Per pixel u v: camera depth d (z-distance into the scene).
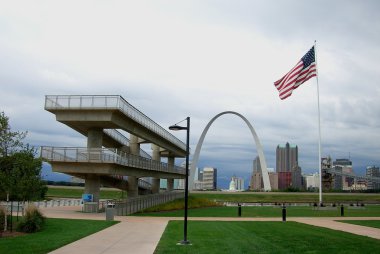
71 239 20.30
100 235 22.81
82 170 48.41
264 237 22.83
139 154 72.81
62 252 16.66
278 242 20.73
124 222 32.16
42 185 25.08
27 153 24.14
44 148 48.31
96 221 31.92
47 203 56.66
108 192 107.62
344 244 20.19
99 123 50.28
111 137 62.16
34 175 24.48
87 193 51.50
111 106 47.66
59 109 48.62
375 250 18.41
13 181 23.16
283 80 54.19
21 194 23.47
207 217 41.84
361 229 28.23
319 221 35.53
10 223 25.23
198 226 29.11
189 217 41.50
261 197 111.12
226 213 51.34
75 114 49.09
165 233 24.11
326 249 18.55
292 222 33.94
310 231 26.25
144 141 70.88
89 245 18.81
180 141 93.94
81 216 38.50
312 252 17.66
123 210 45.88
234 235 23.58
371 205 84.19
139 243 19.69
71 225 27.59
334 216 44.81
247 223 32.38
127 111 51.69
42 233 22.58
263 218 40.19
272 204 84.12
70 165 48.62
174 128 21.84
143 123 59.78
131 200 49.97
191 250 17.66
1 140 23.09
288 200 103.94
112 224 29.77
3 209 23.52
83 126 52.78
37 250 16.55
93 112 48.72
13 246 17.42
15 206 43.00
